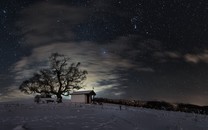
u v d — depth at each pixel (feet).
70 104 161.07
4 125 58.85
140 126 67.10
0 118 74.33
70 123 66.23
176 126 72.74
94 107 138.10
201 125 81.20
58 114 92.27
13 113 92.12
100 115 91.97
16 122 64.90
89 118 80.07
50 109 115.24
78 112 102.99
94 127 61.16
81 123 67.21
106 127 62.03
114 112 109.29
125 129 60.49
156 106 168.35
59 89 197.88
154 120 84.99
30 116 82.33
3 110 104.94
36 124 62.39
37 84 195.11
